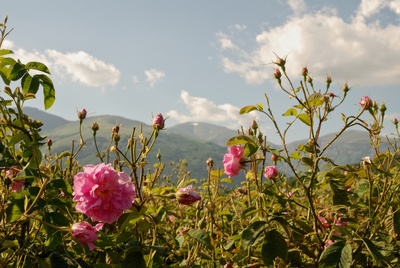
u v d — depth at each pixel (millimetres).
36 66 2184
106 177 1535
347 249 1731
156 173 1952
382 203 2209
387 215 2277
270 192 2289
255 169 2377
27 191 1769
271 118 2268
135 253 1680
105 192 1537
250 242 1798
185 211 2871
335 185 2338
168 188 1954
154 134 1952
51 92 2213
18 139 1720
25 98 1985
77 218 2381
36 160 1745
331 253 1750
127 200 1556
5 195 2061
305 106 2268
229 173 2361
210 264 2346
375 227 2094
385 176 2213
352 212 2475
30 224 2145
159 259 1968
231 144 1987
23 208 1735
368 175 2121
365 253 1965
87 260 2211
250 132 2420
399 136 2578
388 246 1936
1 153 2160
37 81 2105
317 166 2191
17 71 2072
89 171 1594
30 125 1816
